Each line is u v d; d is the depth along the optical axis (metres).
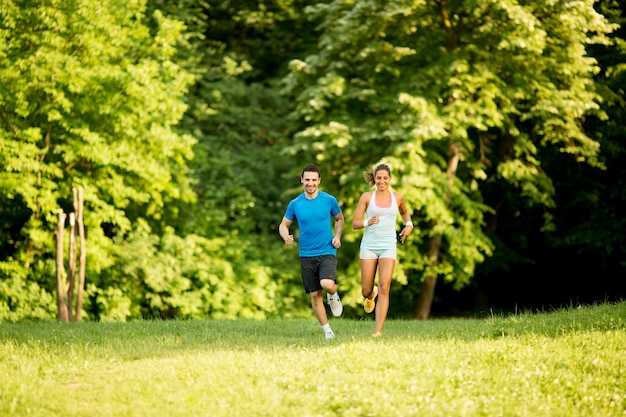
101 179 20.22
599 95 22.23
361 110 22.91
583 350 9.42
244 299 22.61
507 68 22.42
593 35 23.70
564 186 25.62
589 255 27.03
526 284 29.55
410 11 20.86
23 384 8.06
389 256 10.60
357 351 9.23
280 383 8.08
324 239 10.73
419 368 8.52
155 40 20.83
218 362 8.90
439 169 21.84
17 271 19.78
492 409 7.25
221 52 28.42
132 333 11.89
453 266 23.28
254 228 25.58
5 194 19.02
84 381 8.45
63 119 19.11
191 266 21.86
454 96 21.27
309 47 26.58
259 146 26.48
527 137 22.67
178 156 20.97
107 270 20.89
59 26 18.52
